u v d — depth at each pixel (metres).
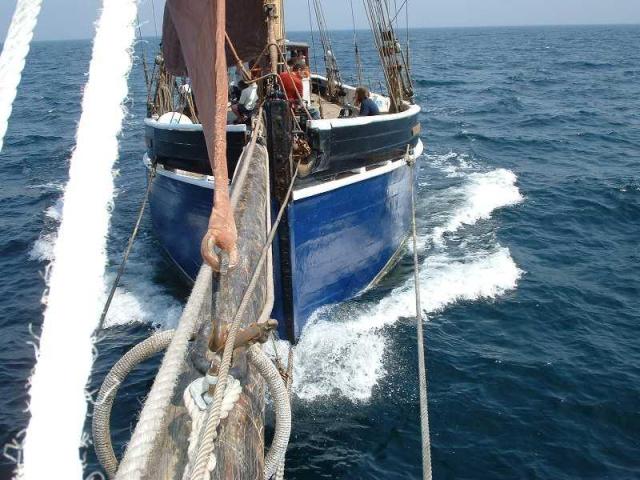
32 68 80.06
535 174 18.67
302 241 8.19
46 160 22.92
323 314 9.21
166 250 10.92
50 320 1.14
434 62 80.56
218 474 1.78
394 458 6.33
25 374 7.95
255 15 8.53
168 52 8.66
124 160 22.12
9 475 6.05
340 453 6.39
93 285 1.17
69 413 1.14
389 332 8.80
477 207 14.79
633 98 40.09
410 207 11.38
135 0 1.24
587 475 6.10
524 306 9.65
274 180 7.55
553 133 26.61
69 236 1.15
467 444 6.52
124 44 1.22
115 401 7.24
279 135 7.38
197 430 1.81
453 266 11.12
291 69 10.55
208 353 2.07
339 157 8.34
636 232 13.53
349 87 14.80
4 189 18.55
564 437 6.62
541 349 8.40
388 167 9.51
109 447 2.15
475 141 24.64
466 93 44.22
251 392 2.24
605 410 7.05
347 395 7.33
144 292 10.23
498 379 7.64
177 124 8.67
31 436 1.11
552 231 13.40
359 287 9.87
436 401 7.21
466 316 9.32
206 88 1.59
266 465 2.43
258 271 2.88
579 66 70.00
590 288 10.42
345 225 8.90
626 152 22.55
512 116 32.22
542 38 187.00
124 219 14.76
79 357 1.15
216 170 1.57
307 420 6.88
